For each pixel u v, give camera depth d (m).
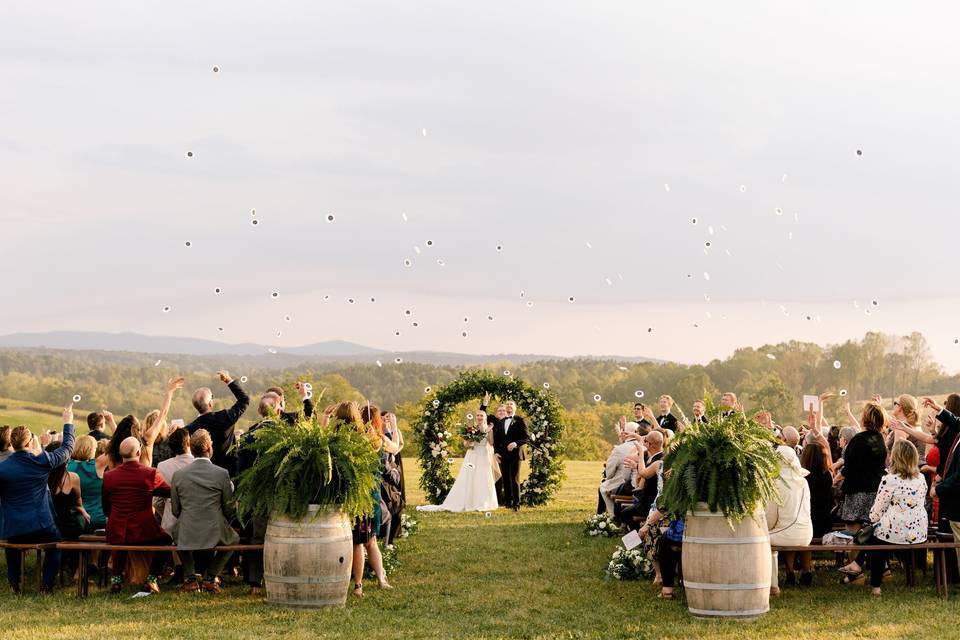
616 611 8.53
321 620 8.05
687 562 8.27
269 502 8.38
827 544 9.34
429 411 19.33
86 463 10.19
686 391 77.56
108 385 100.94
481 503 17.56
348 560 8.63
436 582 9.94
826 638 7.39
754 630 7.68
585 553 11.87
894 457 9.10
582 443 60.66
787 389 76.62
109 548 8.87
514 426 17.53
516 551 11.99
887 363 79.25
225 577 10.12
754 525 8.16
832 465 11.01
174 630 7.66
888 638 7.37
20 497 9.12
